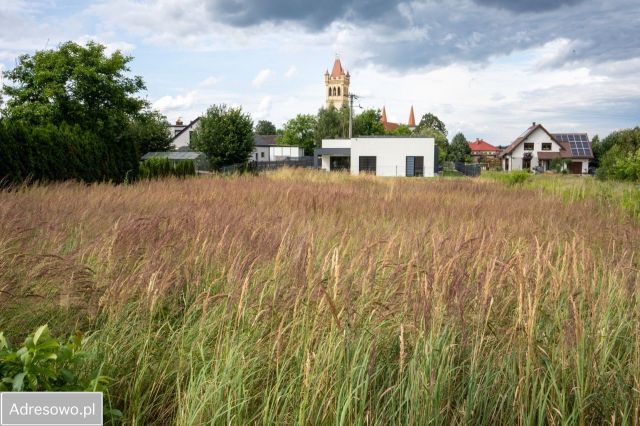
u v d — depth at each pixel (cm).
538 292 389
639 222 1019
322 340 338
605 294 425
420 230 676
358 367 302
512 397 316
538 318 393
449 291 365
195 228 624
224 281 479
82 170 2102
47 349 259
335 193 1386
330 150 5231
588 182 1844
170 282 425
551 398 313
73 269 432
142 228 569
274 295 379
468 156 9838
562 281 440
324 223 839
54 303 411
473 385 316
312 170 2983
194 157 5259
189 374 344
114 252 508
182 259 512
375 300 384
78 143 2094
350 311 350
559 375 333
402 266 433
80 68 3397
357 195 1430
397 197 1397
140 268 479
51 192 1211
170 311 427
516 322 358
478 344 346
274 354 342
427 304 340
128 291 401
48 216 744
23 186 1378
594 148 7375
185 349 365
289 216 902
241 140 4138
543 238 743
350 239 632
